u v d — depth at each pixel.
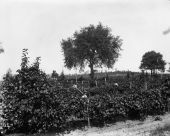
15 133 11.83
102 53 58.28
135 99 14.92
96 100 13.68
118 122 14.45
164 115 16.33
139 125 13.85
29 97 12.03
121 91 23.41
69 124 13.45
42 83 12.34
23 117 11.95
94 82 36.69
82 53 58.03
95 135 12.13
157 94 16.19
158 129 12.67
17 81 12.32
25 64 12.59
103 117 13.62
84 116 13.36
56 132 12.54
